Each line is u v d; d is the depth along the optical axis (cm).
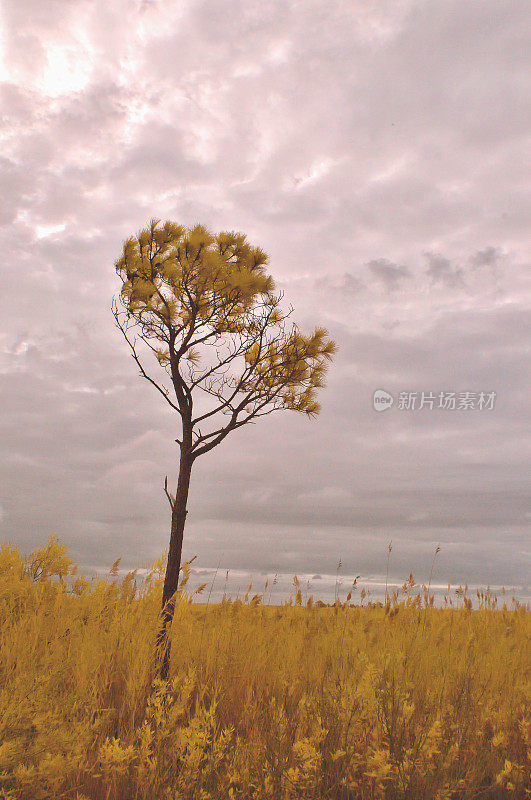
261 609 652
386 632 584
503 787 300
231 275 498
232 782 279
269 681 458
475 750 328
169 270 495
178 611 506
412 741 304
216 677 453
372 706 324
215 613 587
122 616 516
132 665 434
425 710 360
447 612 728
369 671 337
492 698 401
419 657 500
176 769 289
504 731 354
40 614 492
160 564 550
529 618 747
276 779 270
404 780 277
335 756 284
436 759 303
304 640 579
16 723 271
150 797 267
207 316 518
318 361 564
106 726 354
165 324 513
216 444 505
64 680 388
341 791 291
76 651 425
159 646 452
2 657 399
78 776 288
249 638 551
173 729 341
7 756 243
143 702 390
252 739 312
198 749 282
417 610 679
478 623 689
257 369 531
